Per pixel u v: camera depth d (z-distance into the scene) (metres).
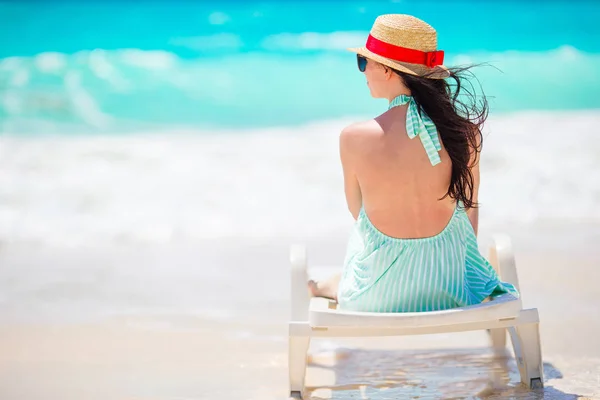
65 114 10.01
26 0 15.78
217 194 6.34
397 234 2.75
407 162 2.72
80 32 14.45
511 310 2.64
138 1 15.87
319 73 12.46
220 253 5.15
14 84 11.48
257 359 3.39
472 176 2.77
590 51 13.46
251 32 14.66
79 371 3.26
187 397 2.96
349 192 2.89
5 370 3.26
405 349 3.58
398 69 2.71
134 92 11.34
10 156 7.51
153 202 6.16
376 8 15.46
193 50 13.78
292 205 6.08
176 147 7.94
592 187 6.17
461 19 15.14
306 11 15.40
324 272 3.38
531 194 6.12
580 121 8.53
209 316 3.98
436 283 2.76
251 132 8.88
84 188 6.48
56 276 4.66
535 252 4.91
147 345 3.57
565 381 3.02
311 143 8.00
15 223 5.70
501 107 9.82
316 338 3.77
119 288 4.43
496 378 3.12
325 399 2.93
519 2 15.70
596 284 4.29
